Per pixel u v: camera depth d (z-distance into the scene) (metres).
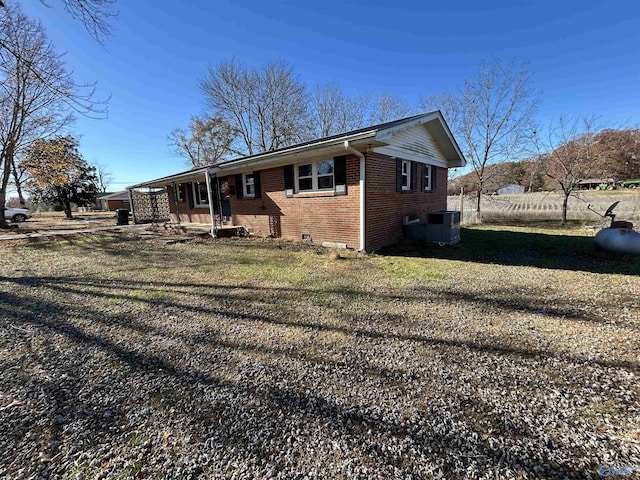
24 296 4.46
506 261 6.27
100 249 8.60
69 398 2.11
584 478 1.40
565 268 5.56
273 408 1.96
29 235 11.36
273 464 1.53
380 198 7.70
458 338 2.89
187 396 2.10
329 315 3.54
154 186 15.88
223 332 3.15
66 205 24.83
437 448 1.61
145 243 9.49
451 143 10.83
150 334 3.14
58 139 17.77
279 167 8.99
